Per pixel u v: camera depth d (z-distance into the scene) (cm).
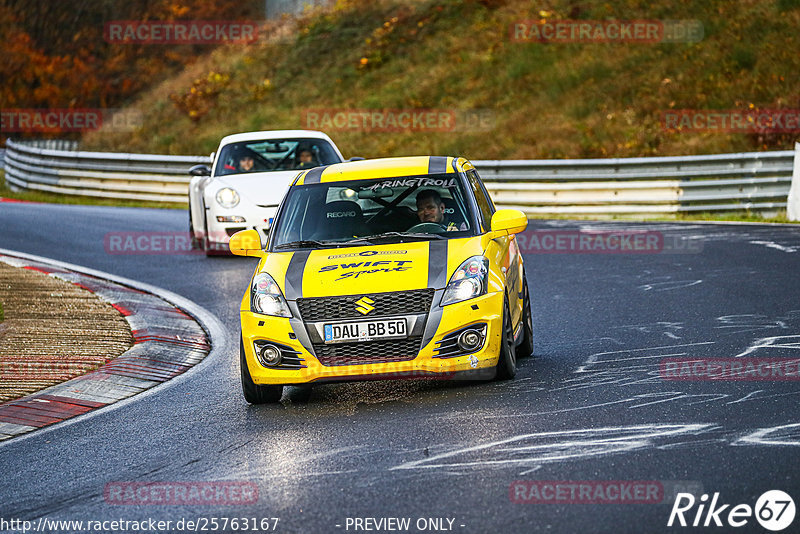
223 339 3556
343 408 2431
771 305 3466
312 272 2516
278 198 5362
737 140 8744
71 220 7362
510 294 2658
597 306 3722
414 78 12556
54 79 16100
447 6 14262
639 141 9288
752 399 2209
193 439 2245
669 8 11912
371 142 11181
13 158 10738
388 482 1784
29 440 2355
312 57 14162
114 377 2977
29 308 3984
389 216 2769
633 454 1852
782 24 10681
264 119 12556
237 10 16950
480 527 1527
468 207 2756
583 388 2425
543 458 1864
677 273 4381
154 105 14238
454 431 2103
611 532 1480
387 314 2398
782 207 6612
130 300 4234
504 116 10925
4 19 16850
